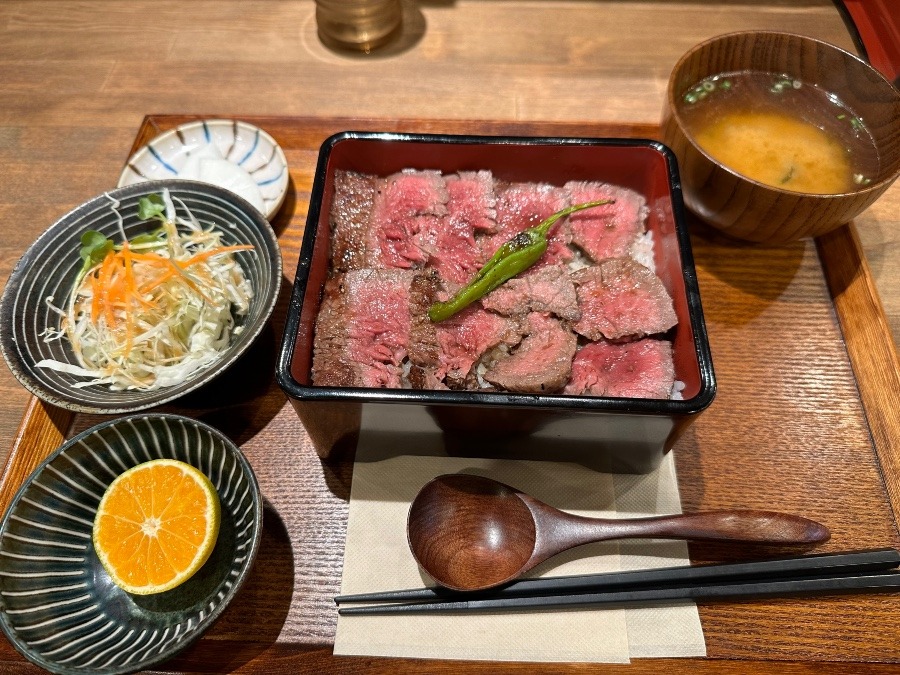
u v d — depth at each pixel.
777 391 0.32
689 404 0.25
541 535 0.27
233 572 0.26
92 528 0.27
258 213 0.32
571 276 0.32
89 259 0.33
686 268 0.29
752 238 0.34
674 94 0.35
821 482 0.29
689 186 0.33
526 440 0.28
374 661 0.26
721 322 0.34
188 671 0.26
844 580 0.26
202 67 0.45
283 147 0.40
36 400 0.32
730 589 0.26
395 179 0.34
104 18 0.48
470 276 0.32
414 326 0.30
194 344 0.32
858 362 0.32
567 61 0.45
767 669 0.25
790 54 0.36
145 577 0.25
